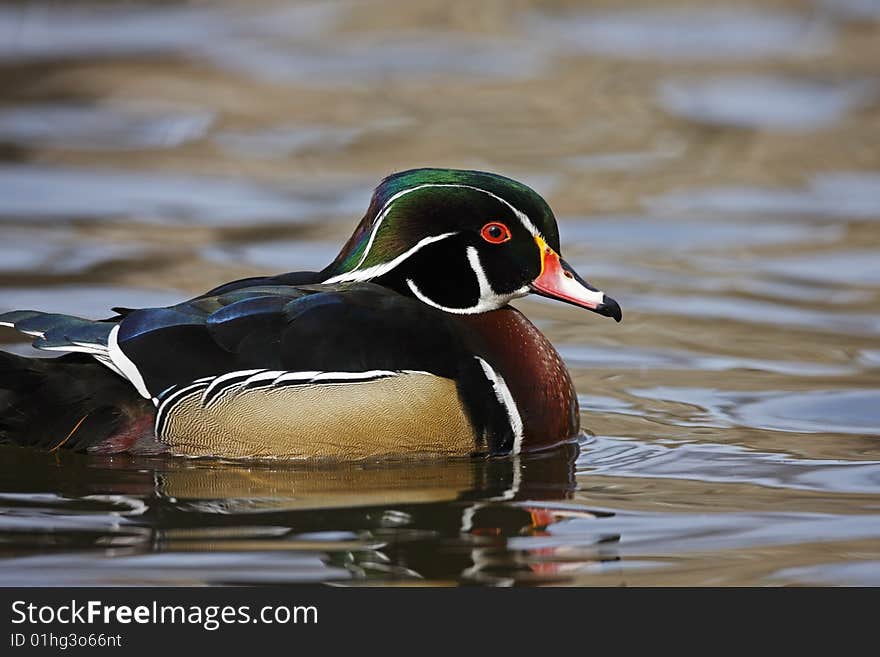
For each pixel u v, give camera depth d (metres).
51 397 11.95
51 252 18.81
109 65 29.61
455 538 10.52
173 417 11.87
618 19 34.47
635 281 18.33
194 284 17.55
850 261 19.17
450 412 11.98
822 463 12.37
